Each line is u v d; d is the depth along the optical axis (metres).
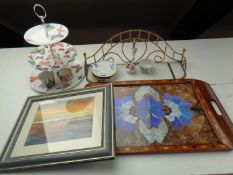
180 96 0.80
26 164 0.61
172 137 0.67
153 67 0.97
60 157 0.61
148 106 0.77
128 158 0.64
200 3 1.43
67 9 1.55
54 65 0.93
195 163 0.62
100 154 0.60
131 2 1.52
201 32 1.57
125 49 1.12
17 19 1.63
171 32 1.79
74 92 0.83
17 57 1.11
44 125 0.72
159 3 1.54
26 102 0.82
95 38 1.79
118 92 0.83
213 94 0.82
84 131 0.68
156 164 0.62
